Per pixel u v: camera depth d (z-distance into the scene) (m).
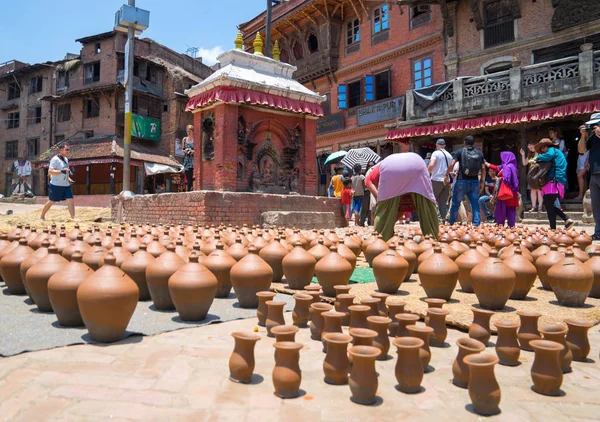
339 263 4.19
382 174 6.30
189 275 3.47
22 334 3.05
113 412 2.01
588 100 13.36
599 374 2.63
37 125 36.06
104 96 31.17
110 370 2.49
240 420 1.98
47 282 3.57
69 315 3.21
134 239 5.23
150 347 2.90
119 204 11.61
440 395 2.30
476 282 3.71
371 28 24.00
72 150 30.25
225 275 4.29
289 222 9.41
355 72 24.92
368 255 5.71
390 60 23.00
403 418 2.04
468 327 3.28
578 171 12.83
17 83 37.50
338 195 13.80
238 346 2.43
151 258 4.22
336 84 26.20
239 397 2.22
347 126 25.36
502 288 3.61
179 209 9.35
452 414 2.10
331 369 2.42
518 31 17.86
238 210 9.09
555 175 9.00
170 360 2.67
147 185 32.59
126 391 2.23
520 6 17.73
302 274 4.42
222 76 9.59
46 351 2.77
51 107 34.66
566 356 2.66
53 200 10.38
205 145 10.42
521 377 2.57
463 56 19.41
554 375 2.32
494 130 16.27
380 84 23.72
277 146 10.94
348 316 3.45
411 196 6.34
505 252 4.66
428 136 17.70
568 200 14.46
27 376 2.37
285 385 2.22
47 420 1.93
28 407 2.04
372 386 2.18
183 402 2.14
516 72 14.84
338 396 2.27
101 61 31.70
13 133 37.84
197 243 4.83
